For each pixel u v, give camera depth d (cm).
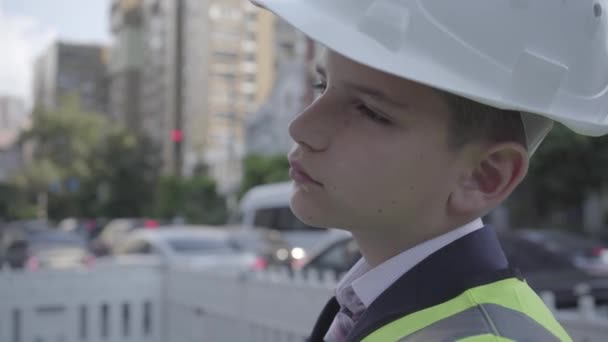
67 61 11031
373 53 93
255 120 4341
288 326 393
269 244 1044
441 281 93
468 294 90
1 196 5222
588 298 282
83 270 521
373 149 96
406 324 90
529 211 2283
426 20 94
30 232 1978
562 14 101
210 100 7338
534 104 98
